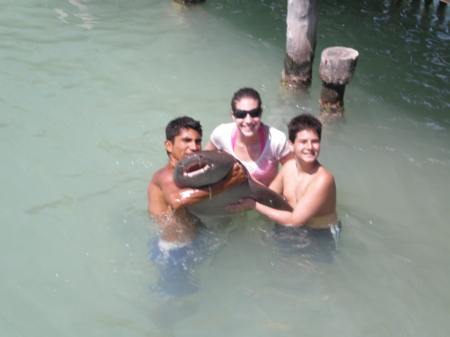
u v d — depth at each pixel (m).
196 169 3.43
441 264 3.64
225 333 3.24
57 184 4.16
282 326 3.27
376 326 3.28
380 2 7.40
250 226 3.76
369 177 4.33
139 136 4.65
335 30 6.53
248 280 3.48
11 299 3.39
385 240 3.79
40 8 6.89
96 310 3.35
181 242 3.56
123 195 4.07
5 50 5.80
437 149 4.65
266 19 6.86
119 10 6.95
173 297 3.40
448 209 4.07
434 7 7.29
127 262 3.59
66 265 3.58
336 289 3.46
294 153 3.62
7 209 3.94
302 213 3.58
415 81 5.55
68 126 4.73
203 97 5.20
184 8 7.08
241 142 3.82
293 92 5.33
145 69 5.60
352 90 5.38
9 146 4.47
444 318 3.33
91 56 5.78
